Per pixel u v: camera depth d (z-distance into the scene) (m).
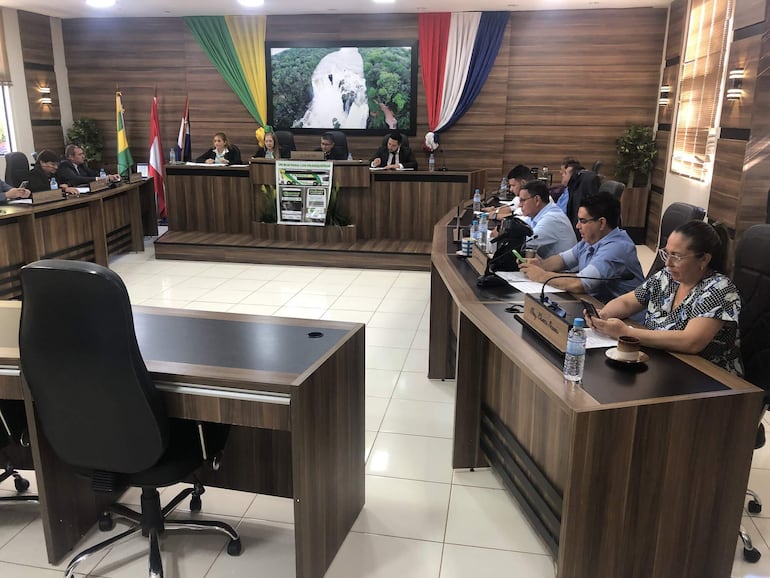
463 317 2.56
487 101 8.11
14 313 2.30
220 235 7.03
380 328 4.57
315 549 1.94
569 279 2.78
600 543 1.73
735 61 4.89
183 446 1.93
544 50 7.88
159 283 5.79
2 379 1.94
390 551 2.16
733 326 2.01
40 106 8.53
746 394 1.70
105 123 9.09
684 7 6.80
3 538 2.21
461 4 7.40
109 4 7.59
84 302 1.62
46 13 8.35
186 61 8.62
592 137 8.05
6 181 6.27
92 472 1.87
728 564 1.84
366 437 2.97
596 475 1.66
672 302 2.20
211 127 8.79
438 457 2.80
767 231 2.21
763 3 4.49
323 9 7.79
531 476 2.24
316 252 6.46
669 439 1.68
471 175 6.57
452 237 4.08
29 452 2.46
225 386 1.78
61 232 5.55
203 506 2.41
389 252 6.34
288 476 2.35
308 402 1.79
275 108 8.54
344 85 8.31
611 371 1.85
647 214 7.88
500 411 2.52
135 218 7.11
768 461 2.76
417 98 8.23
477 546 2.19
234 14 8.27
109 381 1.68
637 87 7.80
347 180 6.62
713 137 5.69
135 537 2.22
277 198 6.70
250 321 2.34
